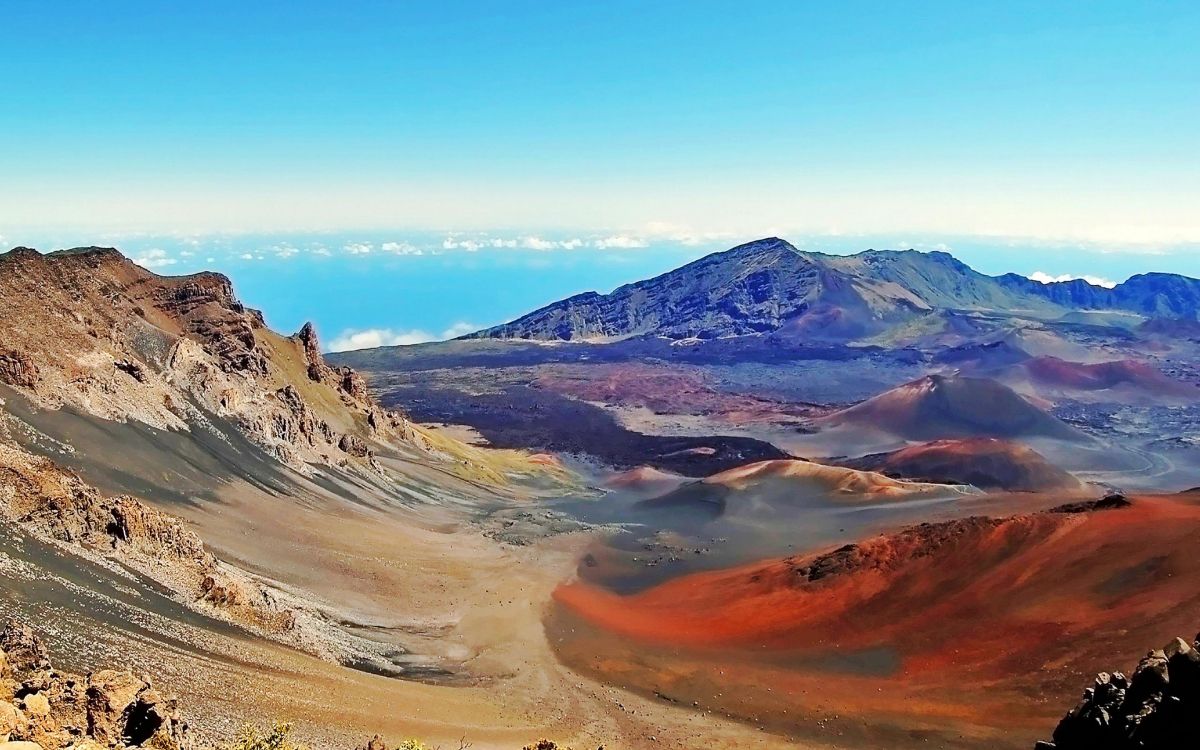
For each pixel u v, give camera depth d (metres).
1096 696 31.55
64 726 26.92
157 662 42.12
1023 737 51.62
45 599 43.81
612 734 56.19
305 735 41.25
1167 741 26.00
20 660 31.80
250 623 57.06
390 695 53.56
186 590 56.38
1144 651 56.75
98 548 54.78
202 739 34.00
